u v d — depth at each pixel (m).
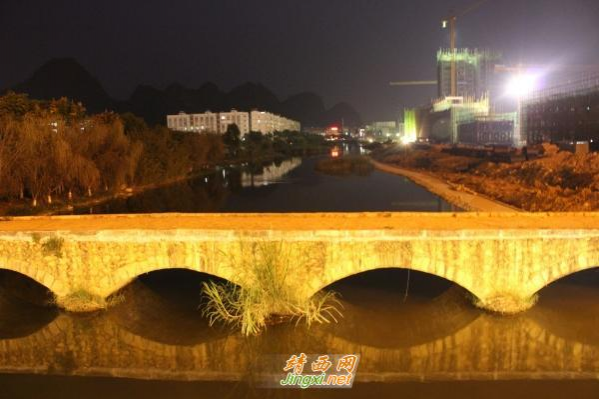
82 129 66.69
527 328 23.22
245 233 23.11
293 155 193.25
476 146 120.25
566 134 85.12
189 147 106.50
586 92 80.62
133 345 23.03
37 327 24.39
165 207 60.97
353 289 29.00
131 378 20.34
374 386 19.58
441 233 22.97
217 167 130.00
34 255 24.25
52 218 28.95
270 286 22.95
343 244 23.06
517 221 26.58
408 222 26.44
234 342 22.89
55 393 19.22
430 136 187.50
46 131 57.44
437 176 89.44
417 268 23.17
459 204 57.31
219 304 25.19
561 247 23.11
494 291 23.47
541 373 20.39
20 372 20.89
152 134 90.12
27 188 56.31
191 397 18.95
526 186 59.81
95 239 23.89
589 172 51.88
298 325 23.14
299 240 23.03
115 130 70.56
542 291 27.58
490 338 23.20
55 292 24.48
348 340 23.11
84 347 23.09
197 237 23.36
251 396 19.02
